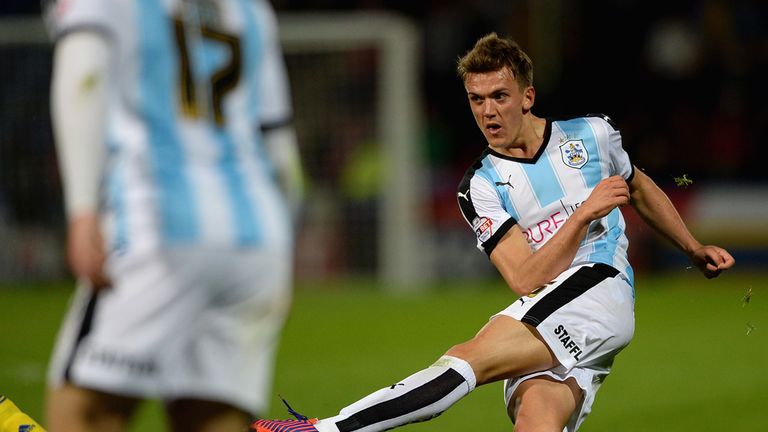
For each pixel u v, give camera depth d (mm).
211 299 9078
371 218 44469
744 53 54062
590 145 13594
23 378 24625
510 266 13203
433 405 12656
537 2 54156
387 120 44156
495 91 13055
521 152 13594
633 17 53562
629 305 13344
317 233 44344
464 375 12688
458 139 52656
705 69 53656
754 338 30125
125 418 9203
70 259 8508
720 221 47406
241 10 9562
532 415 12570
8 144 43562
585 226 12633
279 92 9820
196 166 9086
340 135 44469
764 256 46906
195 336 9078
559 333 12828
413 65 47625
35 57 43281
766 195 47312
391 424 12680
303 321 34500
